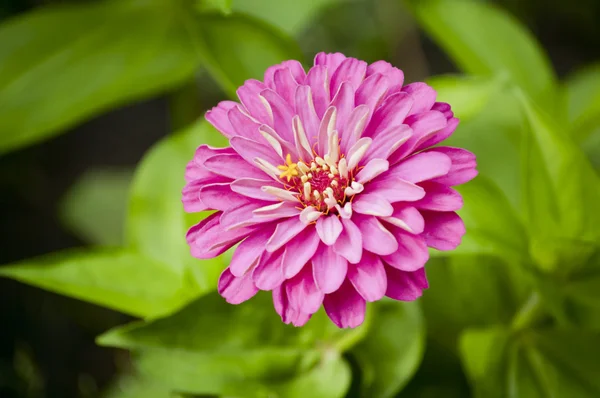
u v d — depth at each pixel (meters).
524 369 0.42
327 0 0.47
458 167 0.34
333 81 0.36
